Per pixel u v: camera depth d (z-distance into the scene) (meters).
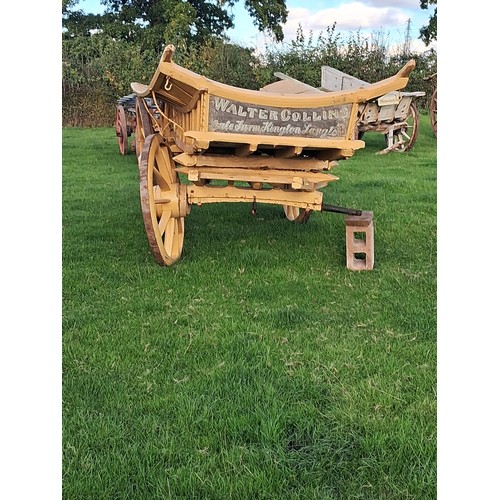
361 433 2.96
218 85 4.58
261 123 4.71
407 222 6.80
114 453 2.79
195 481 2.63
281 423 3.00
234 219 6.95
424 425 2.99
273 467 2.70
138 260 5.42
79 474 2.68
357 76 19.19
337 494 2.60
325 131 4.79
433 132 15.89
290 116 4.72
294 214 6.85
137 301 4.52
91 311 4.33
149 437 2.92
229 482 2.63
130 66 19.56
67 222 6.82
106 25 24.20
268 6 24.70
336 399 3.23
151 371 3.50
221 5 25.11
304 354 3.69
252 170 5.11
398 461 2.76
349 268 5.26
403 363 3.58
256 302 4.52
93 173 10.38
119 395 3.25
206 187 5.23
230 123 4.69
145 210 4.86
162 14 24.52
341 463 2.74
